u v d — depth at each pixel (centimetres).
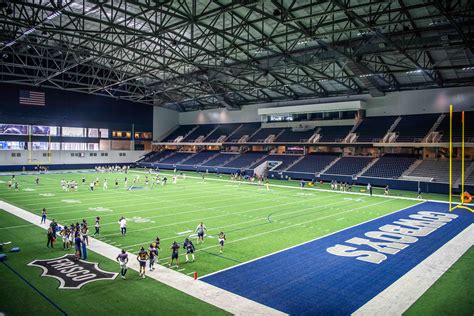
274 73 4644
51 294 1294
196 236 2156
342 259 1727
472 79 4553
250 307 1203
